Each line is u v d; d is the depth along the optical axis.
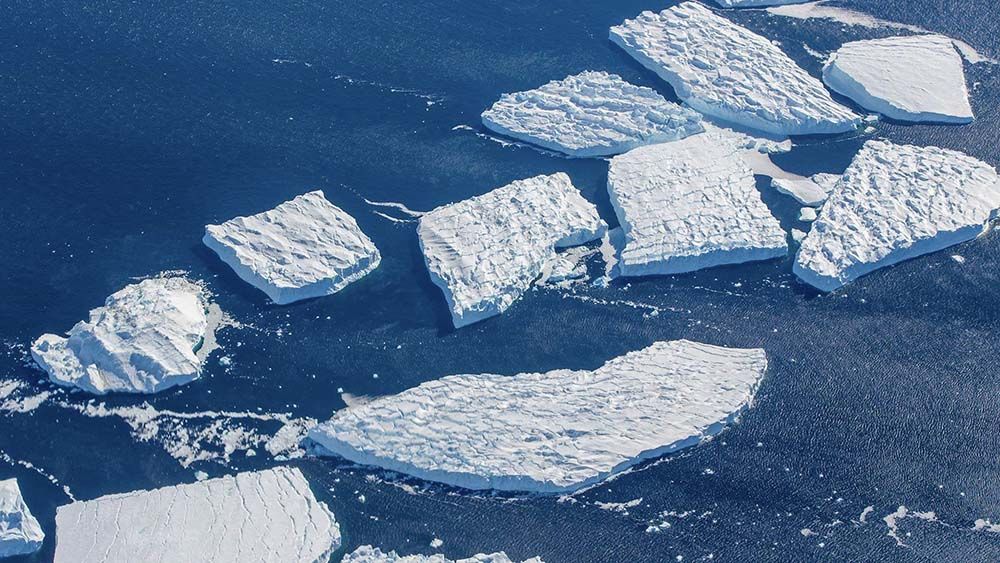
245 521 96.62
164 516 96.81
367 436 103.12
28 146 132.88
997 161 134.75
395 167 131.38
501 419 104.88
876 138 137.25
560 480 100.75
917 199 127.38
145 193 127.75
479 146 134.62
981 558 97.25
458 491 101.06
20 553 95.75
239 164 131.25
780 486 102.19
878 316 117.44
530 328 115.00
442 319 115.44
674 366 110.38
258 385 108.94
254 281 118.19
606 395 107.38
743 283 120.62
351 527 98.12
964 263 123.12
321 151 133.25
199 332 112.50
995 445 105.88
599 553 96.81
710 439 105.56
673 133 135.12
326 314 115.88
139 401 107.38
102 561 93.44
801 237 124.75
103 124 136.00
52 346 110.19
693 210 125.31
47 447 103.75
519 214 123.75
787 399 109.19
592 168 132.50
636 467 103.12
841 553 97.31
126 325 110.94
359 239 121.12
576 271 120.69
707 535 98.31
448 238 121.06
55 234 122.94
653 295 118.81
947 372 112.12
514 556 96.44
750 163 133.38
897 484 102.75
